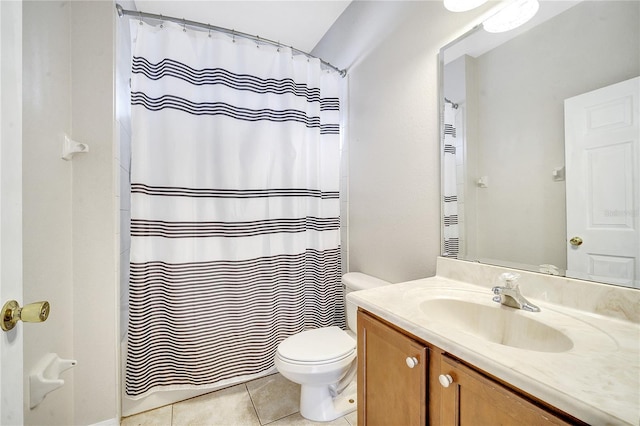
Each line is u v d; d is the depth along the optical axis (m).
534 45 0.93
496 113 1.05
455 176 1.20
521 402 0.53
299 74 1.77
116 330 1.26
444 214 1.24
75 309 1.18
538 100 0.92
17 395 0.47
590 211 0.81
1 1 0.45
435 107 1.29
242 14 1.87
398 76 1.48
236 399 1.51
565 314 0.80
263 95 1.65
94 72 1.21
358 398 1.02
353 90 1.85
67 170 1.12
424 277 1.36
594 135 0.79
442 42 1.25
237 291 1.56
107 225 1.23
